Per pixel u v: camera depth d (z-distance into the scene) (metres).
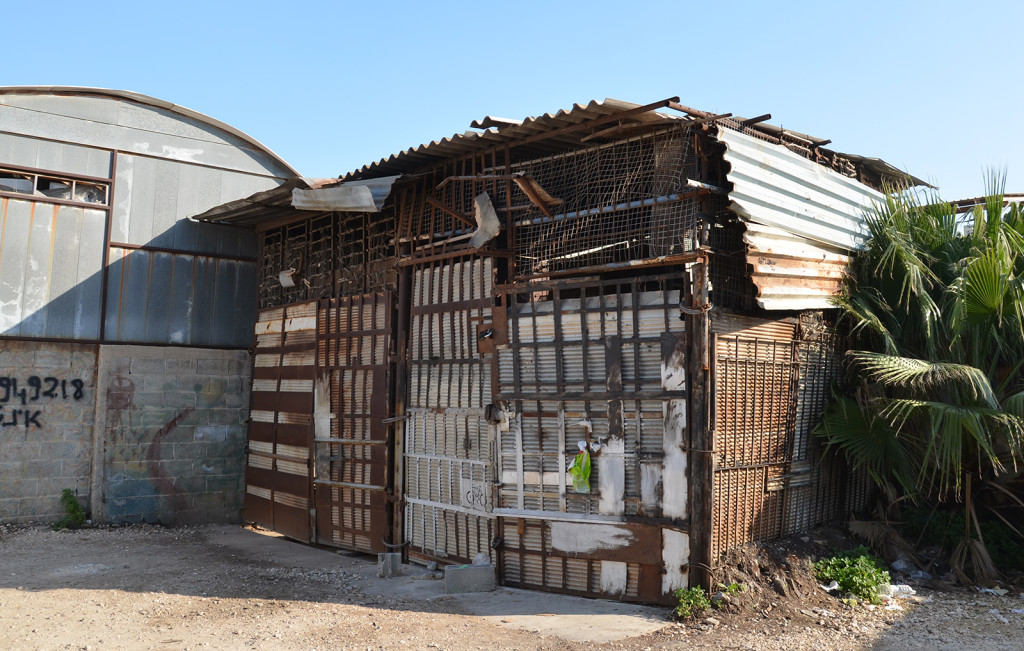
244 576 8.85
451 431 9.11
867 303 8.82
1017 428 7.31
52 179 11.82
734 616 6.85
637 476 7.55
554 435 8.05
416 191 9.92
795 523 8.37
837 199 8.88
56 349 11.65
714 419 7.24
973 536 8.29
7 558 9.67
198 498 12.55
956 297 8.04
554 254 8.45
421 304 9.62
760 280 7.45
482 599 7.82
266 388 12.21
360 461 10.24
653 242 7.73
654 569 7.43
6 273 11.27
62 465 11.62
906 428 8.24
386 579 8.70
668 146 7.73
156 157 12.58
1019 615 7.02
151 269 12.41
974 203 10.21
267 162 13.70
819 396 8.78
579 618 7.08
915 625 6.76
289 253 12.25
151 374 12.29
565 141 8.42
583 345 7.87
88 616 7.22
